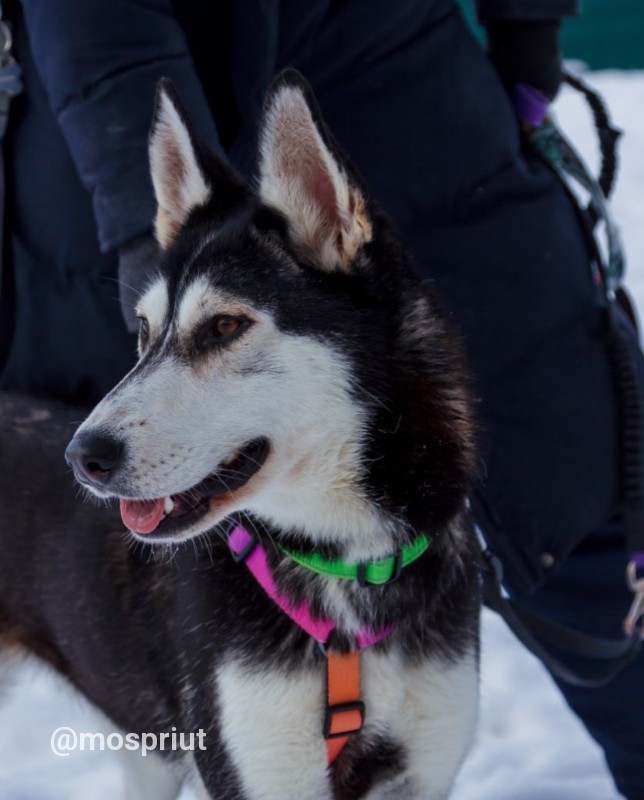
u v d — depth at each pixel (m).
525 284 2.37
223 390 1.76
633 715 2.50
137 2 2.04
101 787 2.69
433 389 1.87
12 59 2.24
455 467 1.88
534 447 2.36
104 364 2.32
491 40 2.57
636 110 8.09
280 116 1.80
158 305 1.87
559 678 2.60
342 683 1.84
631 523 2.32
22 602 2.30
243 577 1.86
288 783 1.87
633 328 2.55
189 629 1.91
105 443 1.69
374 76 2.33
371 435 1.82
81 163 2.07
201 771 1.91
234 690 1.83
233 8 2.22
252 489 1.78
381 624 1.85
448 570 1.91
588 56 9.48
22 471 2.29
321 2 2.25
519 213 2.38
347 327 1.81
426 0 2.34
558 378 2.36
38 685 3.08
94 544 2.14
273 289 1.80
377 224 1.86
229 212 1.93
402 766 1.94
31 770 2.76
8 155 2.28
